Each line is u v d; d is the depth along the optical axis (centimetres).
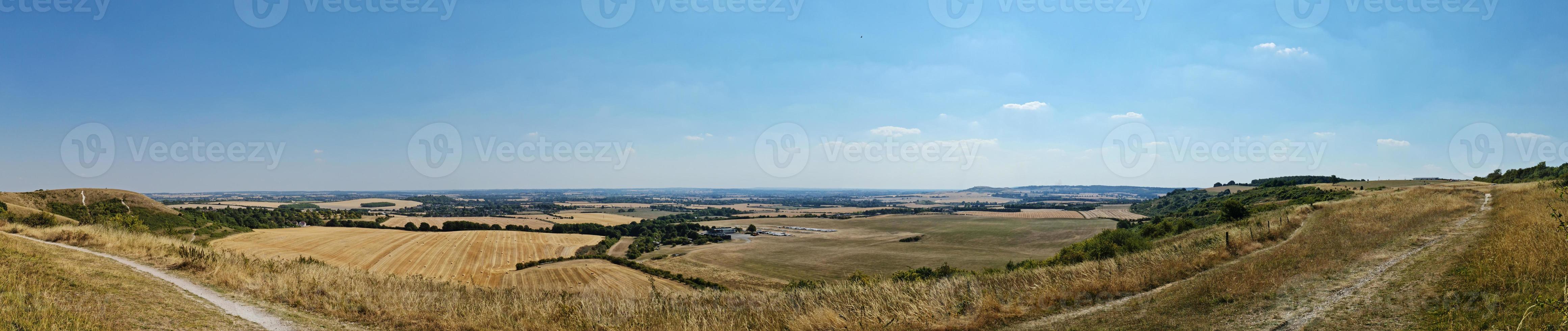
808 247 8719
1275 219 3672
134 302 962
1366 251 1580
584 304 1295
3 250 1189
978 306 1163
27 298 874
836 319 1107
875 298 1257
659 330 1092
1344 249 1667
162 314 912
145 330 815
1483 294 891
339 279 1516
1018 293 1291
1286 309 980
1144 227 5634
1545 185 2980
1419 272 1162
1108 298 1217
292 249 6156
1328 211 3597
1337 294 1052
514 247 7619
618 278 5350
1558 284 816
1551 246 1045
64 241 1830
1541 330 678
